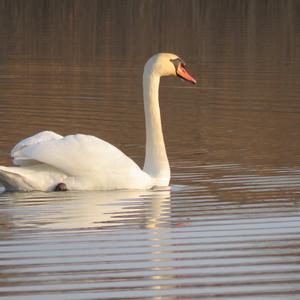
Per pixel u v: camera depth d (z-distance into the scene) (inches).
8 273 431.2
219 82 1043.9
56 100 928.9
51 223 513.7
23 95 956.0
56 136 596.7
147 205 553.0
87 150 586.2
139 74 1095.6
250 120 833.5
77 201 561.6
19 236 489.4
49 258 451.8
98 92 976.9
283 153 699.4
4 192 587.2
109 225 510.0
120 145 738.2
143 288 411.5
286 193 577.9
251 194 577.3
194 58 1217.4
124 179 591.5
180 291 408.2
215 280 421.4
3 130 784.3
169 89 1012.5
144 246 471.2
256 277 424.8
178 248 467.2
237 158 685.9
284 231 495.2
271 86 1013.2
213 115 860.0
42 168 587.8
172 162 677.9
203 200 564.7
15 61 1195.9
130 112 870.4
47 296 401.4
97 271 433.1
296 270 433.4
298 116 847.1
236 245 472.7
